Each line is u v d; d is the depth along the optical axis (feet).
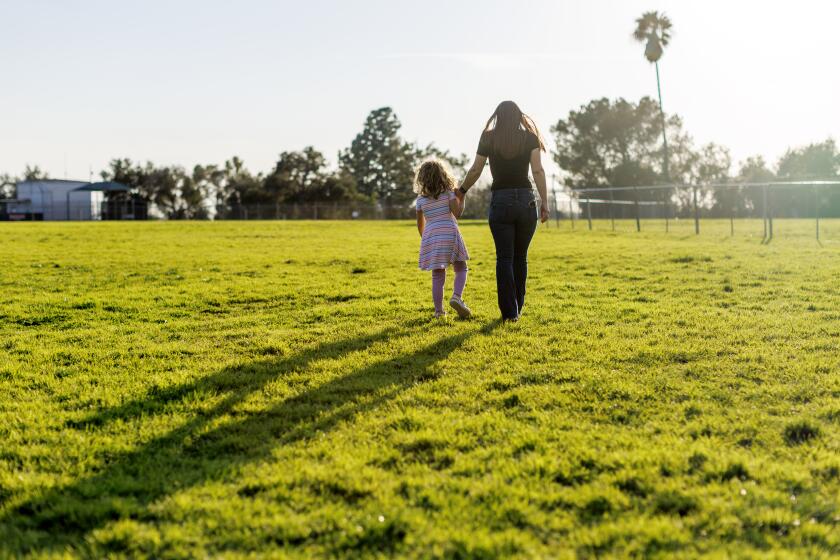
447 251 22.50
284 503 9.55
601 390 14.43
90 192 213.25
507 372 16.11
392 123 289.33
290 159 246.88
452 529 8.68
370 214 202.69
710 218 131.54
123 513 9.26
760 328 20.54
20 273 39.86
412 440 11.77
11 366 17.40
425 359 17.38
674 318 22.38
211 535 8.73
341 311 25.43
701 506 9.23
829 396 13.78
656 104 221.87
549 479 10.16
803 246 53.21
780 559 7.83
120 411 13.71
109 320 24.70
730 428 12.15
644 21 160.97
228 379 15.88
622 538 8.43
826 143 193.06
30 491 10.08
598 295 28.66
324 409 13.74
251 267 42.91
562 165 232.94
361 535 8.55
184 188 236.63
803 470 10.31
